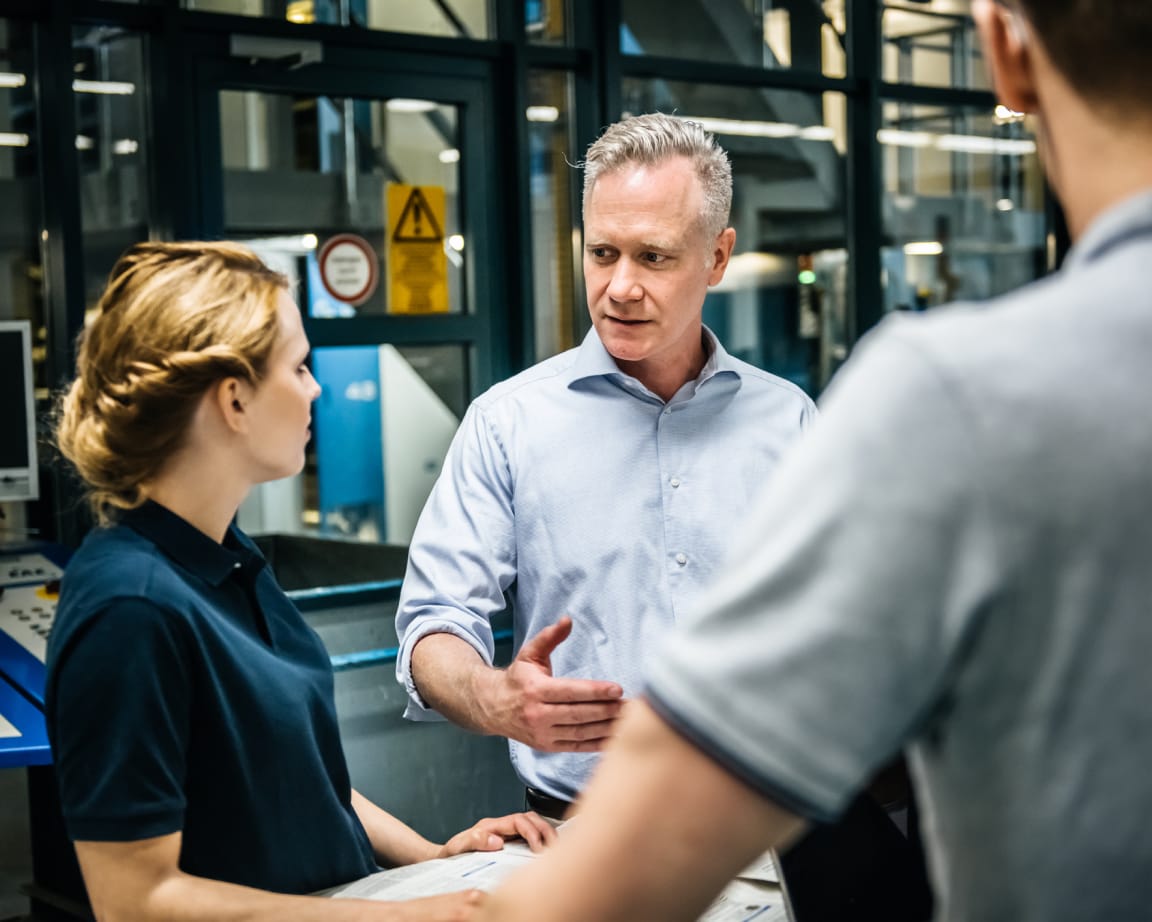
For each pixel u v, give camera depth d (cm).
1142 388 52
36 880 321
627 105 428
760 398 197
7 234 335
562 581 188
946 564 53
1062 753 53
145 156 350
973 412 52
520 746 188
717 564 189
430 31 390
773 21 457
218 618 117
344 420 395
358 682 379
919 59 495
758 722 54
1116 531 51
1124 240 56
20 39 331
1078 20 56
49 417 134
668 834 56
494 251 409
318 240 378
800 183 473
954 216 514
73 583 112
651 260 180
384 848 148
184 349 112
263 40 354
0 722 236
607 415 191
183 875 110
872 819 94
